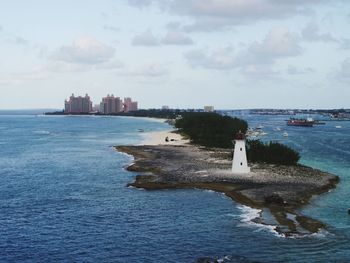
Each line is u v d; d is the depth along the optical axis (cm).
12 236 5103
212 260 4253
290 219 5616
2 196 7269
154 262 4288
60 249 4672
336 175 9012
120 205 6506
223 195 7088
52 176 9288
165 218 5769
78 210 6256
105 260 4359
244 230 5184
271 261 4231
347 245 4644
